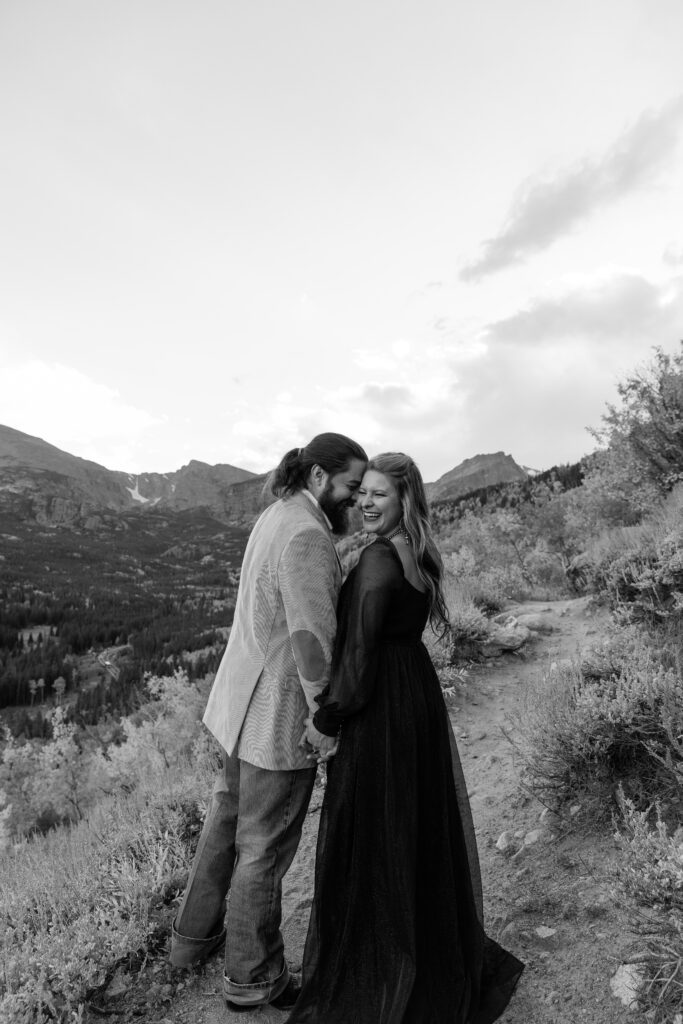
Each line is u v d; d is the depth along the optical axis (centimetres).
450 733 224
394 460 219
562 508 1211
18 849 438
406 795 199
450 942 197
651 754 269
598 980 203
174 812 370
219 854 234
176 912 277
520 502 1409
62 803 1597
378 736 202
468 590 782
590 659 419
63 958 237
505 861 285
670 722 275
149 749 943
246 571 229
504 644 589
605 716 299
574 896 246
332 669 201
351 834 202
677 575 499
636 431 861
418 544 217
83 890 292
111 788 1348
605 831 277
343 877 202
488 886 271
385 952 192
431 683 217
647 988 188
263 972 214
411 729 204
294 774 215
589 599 685
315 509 226
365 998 190
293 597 203
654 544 577
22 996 223
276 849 216
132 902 275
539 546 1147
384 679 206
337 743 210
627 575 578
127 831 362
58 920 277
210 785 401
